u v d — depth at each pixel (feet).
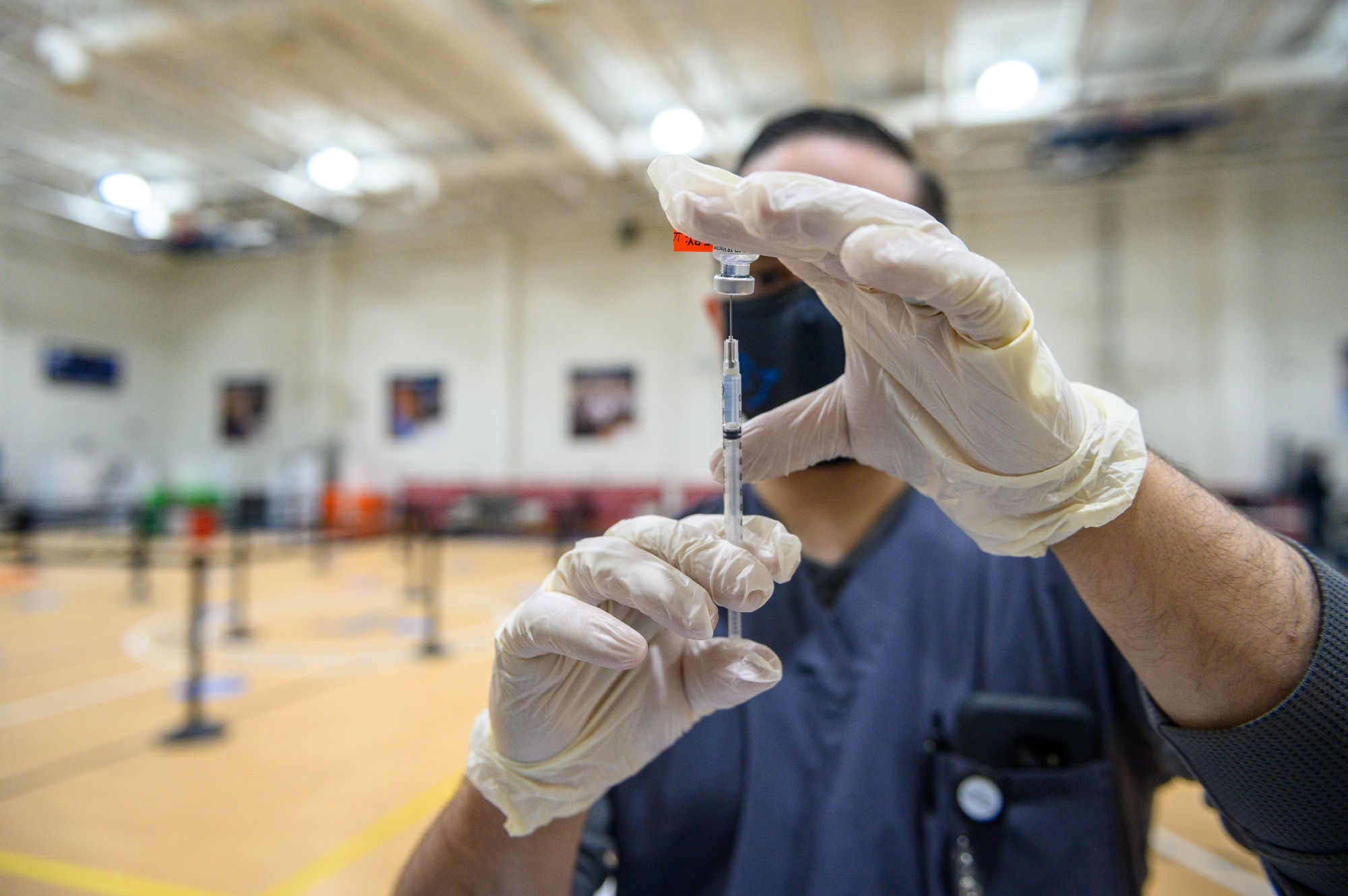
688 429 31.63
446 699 11.83
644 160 26.21
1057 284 27.84
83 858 7.22
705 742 2.73
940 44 18.26
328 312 36.32
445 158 28.12
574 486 32.50
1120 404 1.75
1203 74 21.50
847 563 3.01
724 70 22.11
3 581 23.45
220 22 19.21
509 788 1.96
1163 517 1.60
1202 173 26.14
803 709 2.77
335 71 22.24
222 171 29.50
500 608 18.80
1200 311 26.63
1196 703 1.65
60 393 35.19
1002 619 2.81
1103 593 1.65
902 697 2.74
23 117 25.64
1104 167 24.91
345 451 35.14
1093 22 18.20
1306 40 21.50
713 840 2.61
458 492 33.68
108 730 10.61
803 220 1.36
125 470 35.58
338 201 31.04
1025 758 2.49
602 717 1.93
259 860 7.20
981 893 2.40
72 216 32.35
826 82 20.38
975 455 1.58
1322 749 1.48
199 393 39.09
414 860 2.36
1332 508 23.36
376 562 27.63
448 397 34.76
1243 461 25.61
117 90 23.99
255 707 11.46
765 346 2.56
